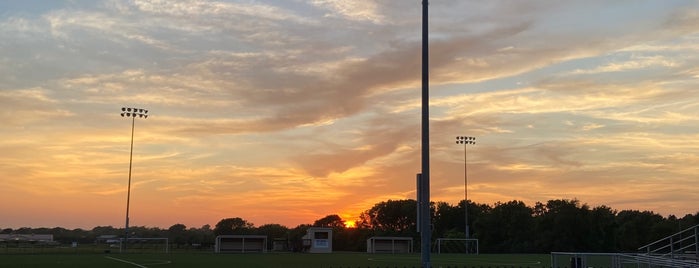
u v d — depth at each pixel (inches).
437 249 5452.8
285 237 6756.9
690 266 997.8
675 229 4781.0
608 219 5280.5
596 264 2249.0
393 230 7283.5
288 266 2202.3
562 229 5280.5
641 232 5113.2
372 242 5536.4
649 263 1097.4
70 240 6840.6
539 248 5413.4
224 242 5285.4
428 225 843.4
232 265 2304.4
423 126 870.4
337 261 2795.3
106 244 6407.5
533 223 5629.9
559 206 5418.3
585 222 5221.5
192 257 3361.2
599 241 5211.6
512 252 5590.6
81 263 2468.0
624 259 1241.4
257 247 5383.9
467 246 5049.2
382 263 2518.5
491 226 5792.3
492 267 2110.0
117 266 2204.7
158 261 2704.2
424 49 888.3
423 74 880.9
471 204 6914.4
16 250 4773.6
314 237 5305.1
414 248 5964.6
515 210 5787.4
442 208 6953.7
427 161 859.4
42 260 2800.2
